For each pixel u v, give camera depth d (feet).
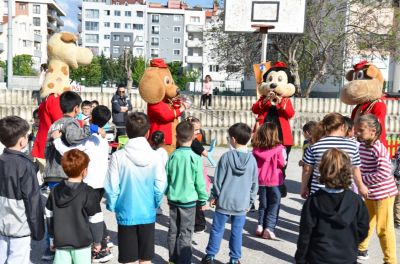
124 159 10.78
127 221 10.70
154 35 272.92
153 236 11.09
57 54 16.79
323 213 9.02
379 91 17.61
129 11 271.69
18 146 10.48
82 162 9.82
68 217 9.77
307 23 59.82
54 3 241.96
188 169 11.90
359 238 9.39
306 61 68.39
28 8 233.14
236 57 67.87
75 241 9.77
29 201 10.06
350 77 19.21
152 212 11.02
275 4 27.32
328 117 12.10
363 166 12.53
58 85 16.88
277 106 19.45
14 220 10.15
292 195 22.25
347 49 63.52
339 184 8.93
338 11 64.13
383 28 62.59
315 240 9.15
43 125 15.10
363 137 12.30
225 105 48.67
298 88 61.98
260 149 15.19
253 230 16.40
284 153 15.30
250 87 81.82
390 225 12.19
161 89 17.17
